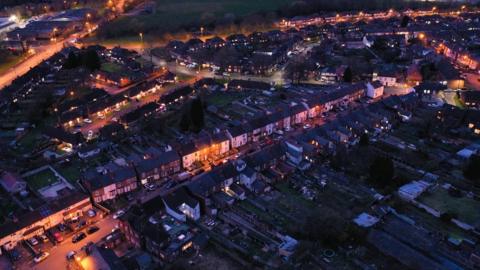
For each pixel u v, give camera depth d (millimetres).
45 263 107688
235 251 109438
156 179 142250
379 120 174625
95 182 129750
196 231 116500
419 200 127938
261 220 120125
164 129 178500
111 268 96562
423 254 106812
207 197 128250
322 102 189500
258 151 149750
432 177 137250
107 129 171375
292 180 139875
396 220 118250
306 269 102875
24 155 160000
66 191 137375
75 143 164500
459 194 129500
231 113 192375
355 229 111625
